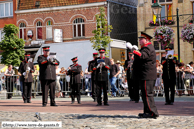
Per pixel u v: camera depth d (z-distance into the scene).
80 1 29.22
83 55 22.31
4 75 17.84
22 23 31.66
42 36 30.73
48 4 30.44
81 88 17.97
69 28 29.64
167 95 11.53
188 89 16.08
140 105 11.57
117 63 18.64
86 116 8.24
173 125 6.64
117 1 28.64
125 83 18.78
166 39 18.78
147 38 7.80
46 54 11.74
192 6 27.59
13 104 13.03
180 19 27.66
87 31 28.92
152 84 7.73
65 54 22.84
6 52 28.36
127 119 7.58
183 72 16.16
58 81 18.11
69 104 12.67
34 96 18.02
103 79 11.52
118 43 24.73
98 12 28.45
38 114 8.52
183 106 10.78
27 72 13.72
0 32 32.62
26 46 30.88
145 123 6.98
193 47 27.36
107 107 10.92
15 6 31.75
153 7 19.77
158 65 17.17
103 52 11.62
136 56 7.72
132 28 30.00
